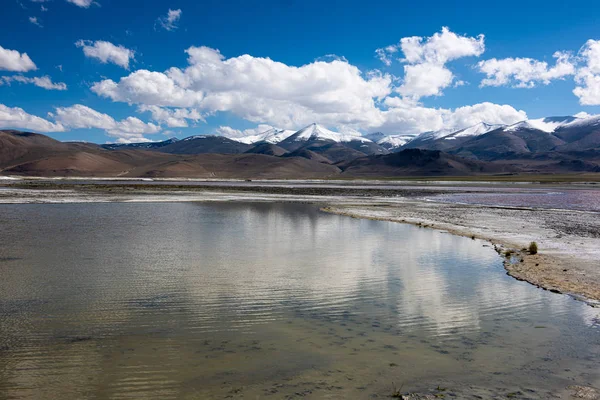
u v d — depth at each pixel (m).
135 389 7.34
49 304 11.77
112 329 9.99
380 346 9.20
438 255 19.34
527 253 19.95
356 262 17.70
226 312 11.27
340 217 35.72
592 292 13.42
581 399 7.16
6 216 33.16
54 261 17.20
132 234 24.67
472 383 7.65
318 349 8.99
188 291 13.14
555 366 8.37
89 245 20.97
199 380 7.65
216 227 28.34
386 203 53.41
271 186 110.12
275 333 9.86
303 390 7.34
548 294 13.23
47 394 7.17
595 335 9.95
